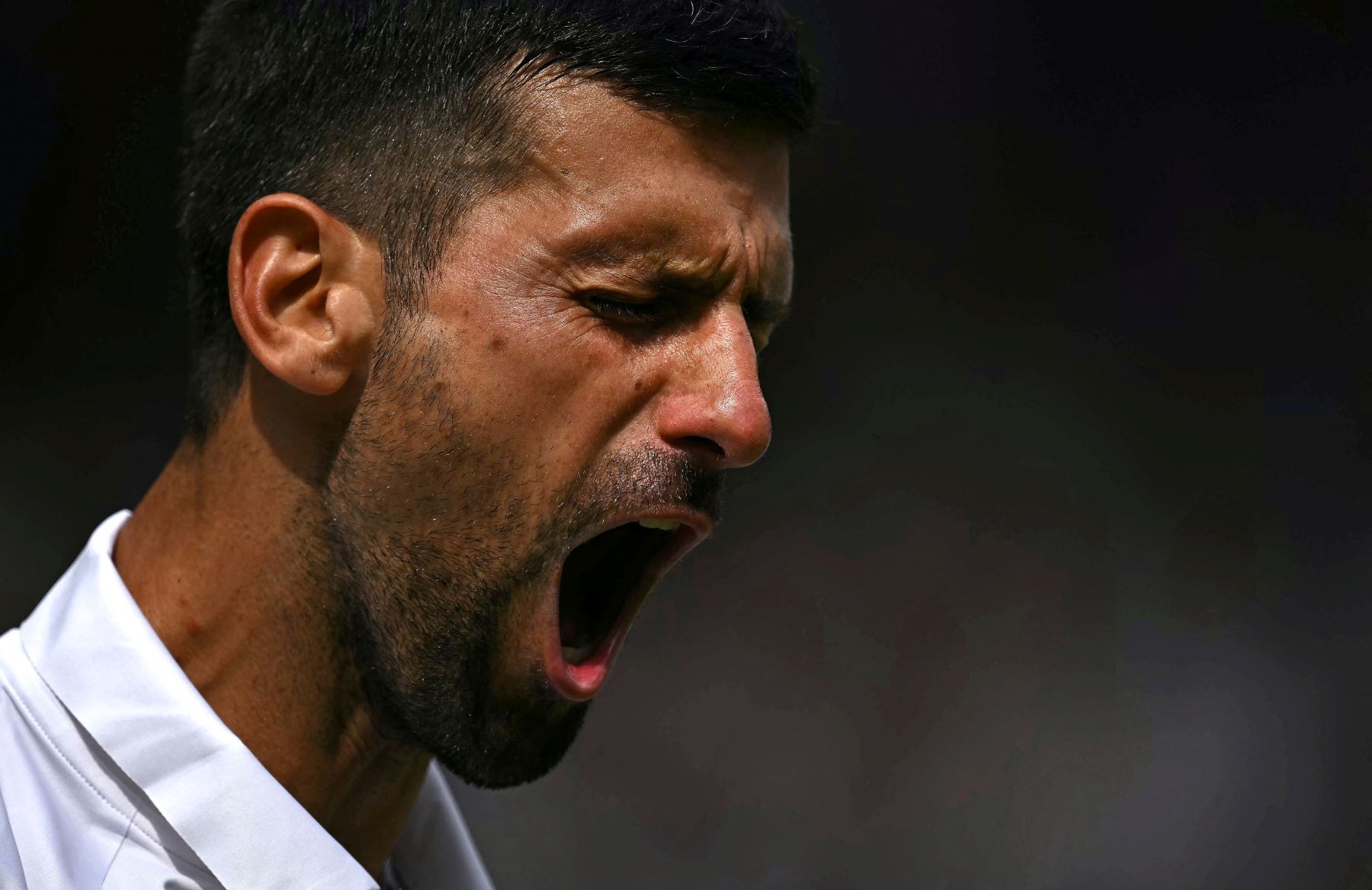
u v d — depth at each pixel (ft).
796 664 65.82
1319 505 69.97
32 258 57.98
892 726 64.69
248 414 14.78
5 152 57.16
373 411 14.40
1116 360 71.77
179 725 14.20
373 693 15.02
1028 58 72.69
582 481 14.49
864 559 67.82
